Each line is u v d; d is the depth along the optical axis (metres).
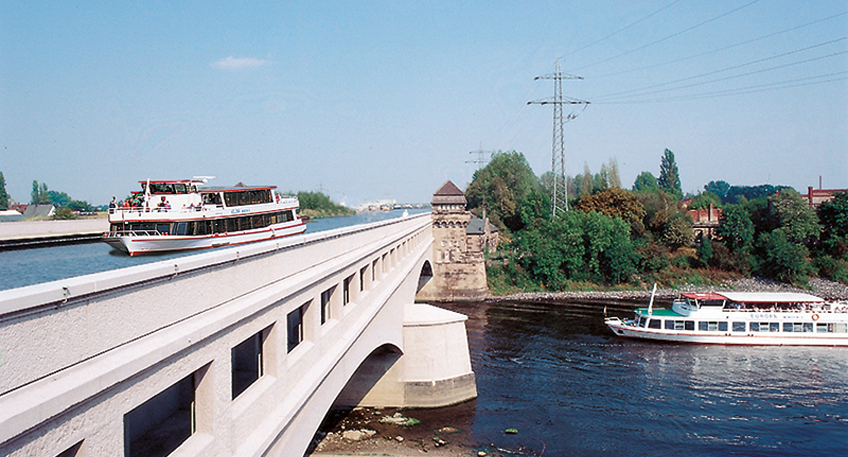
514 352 55.38
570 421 37.38
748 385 46.03
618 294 94.81
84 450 7.53
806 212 110.50
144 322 8.82
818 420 38.62
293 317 22.88
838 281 103.44
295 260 15.69
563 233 100.25
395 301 35.28
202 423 10.98
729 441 35.12
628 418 38.38
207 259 10.60
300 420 15.98
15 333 6.46
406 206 178.50
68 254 26.55
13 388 6.44
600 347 57.78
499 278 99.19
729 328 59.75
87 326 7.61
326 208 96.88
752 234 110.19
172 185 32.81
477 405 39.72
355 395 38.97
